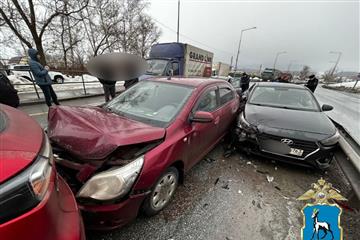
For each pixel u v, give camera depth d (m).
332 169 3.20
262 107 3.82
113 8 19.77
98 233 1.80
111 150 1.50
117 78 4.00
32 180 0.90
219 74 21.83
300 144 2.84
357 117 8.19
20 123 1.19
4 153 0.89
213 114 2.96
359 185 2.63
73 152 1.60
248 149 3.28
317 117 3.38
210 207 2.25
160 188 2.00
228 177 2.88
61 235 1.01
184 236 1.85
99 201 1.51
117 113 2.41
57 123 1.89
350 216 2.25
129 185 1.58
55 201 1.04
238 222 2.06
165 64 8.38
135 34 23.64
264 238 1.90
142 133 1.75
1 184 0.81
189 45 9.75
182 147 2.16
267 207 2.32
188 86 2.79
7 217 0.80
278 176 2.97
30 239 0.86
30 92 8.08
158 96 2.69
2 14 13.22
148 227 1.92
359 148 3.78
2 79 3.62
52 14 15.31
